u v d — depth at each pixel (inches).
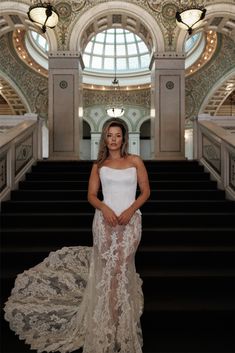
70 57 387.2
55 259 114.5
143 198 98.7
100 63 810.2
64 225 174.4
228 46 588.4
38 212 188.1
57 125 384.2
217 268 139.4
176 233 158.9
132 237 96.6
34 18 303.1
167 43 394.6
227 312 111.9
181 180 232.8
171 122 391.5
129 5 391.9
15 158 217.0
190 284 127.7
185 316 111.9
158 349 100.3
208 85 660.7
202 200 199.0
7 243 158.4
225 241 159.2
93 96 798.5
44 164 267.4
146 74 784.3
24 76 658.2
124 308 92.3
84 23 389.1
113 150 102.4
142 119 799.1
